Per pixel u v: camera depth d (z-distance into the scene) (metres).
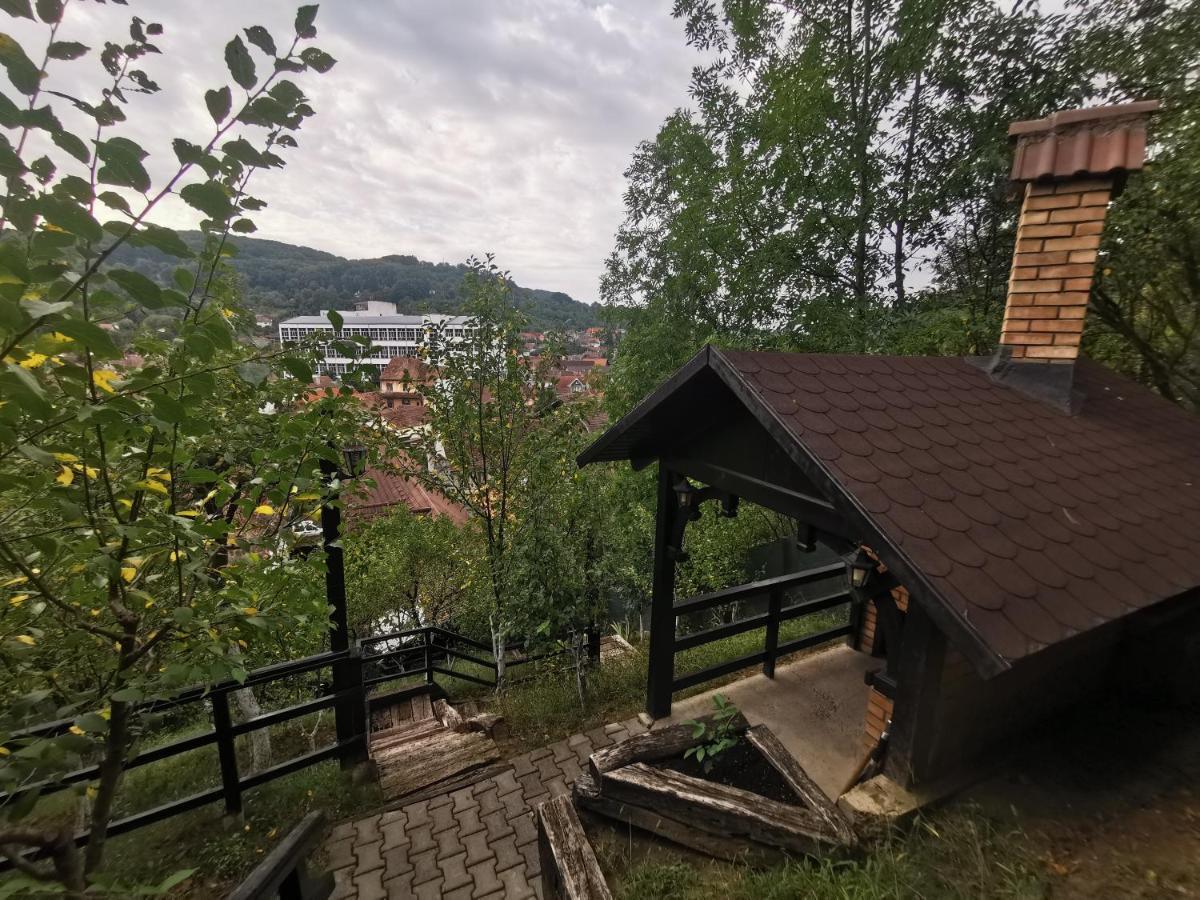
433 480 5.93
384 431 5.27
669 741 2.98
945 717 2.26
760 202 7.36
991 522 1.89
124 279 1.08
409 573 10.20
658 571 3.55
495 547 5.91
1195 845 1.89
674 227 8.91
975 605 1.57
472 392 5.83
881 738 2.50
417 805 3.53
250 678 3.37
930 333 5.22
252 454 1.93
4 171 1.00
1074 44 4.88
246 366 1.45
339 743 3.83
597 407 6.78
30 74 1.00
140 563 1.72
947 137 5.92
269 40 1.21
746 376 2.27
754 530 8.37
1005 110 5.30
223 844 3.17
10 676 1.64
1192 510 2.31
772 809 2.38
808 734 3.31
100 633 1.58
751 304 7.57
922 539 1.73
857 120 6.46
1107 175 2.70
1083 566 1.83
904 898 1.81
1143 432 2.85
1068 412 2.83
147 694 1.59
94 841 1.61
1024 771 2.34
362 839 3.27
